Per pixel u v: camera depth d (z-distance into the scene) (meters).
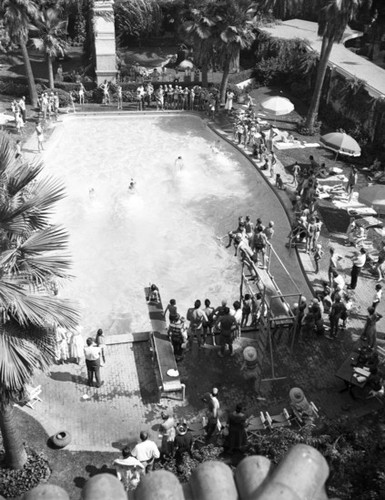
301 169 34.81
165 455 15.73
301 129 40.19
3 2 38.72
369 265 26.03
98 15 43.50
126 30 54.69
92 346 18.28
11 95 44.53
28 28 40.44
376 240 27.77
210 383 19.41
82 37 55.62
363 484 12.88
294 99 46.09
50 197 13.14
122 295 24.11
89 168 34.75
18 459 15.17
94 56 45.88
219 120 41.62
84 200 30.91
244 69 50.22
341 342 21.33
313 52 44.97
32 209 12.80
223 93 43.34
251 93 46.97
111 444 16.88
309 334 21.34
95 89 44.97
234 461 15.73
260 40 49.19
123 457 14.67
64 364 19.88
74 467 15.91
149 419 17.88
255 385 19.14
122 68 47.72
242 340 21.28
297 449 3.48
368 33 49.88
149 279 25.16
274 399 18.81
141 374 19.66
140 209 30.31
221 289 24.66
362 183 33.53
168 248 27.28
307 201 29.52
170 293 24.36
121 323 22.58
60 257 12.50
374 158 35.94
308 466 3.38
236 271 25.81
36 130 35.75
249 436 16.52
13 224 12.28
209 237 28.31
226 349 20.62
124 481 14.73
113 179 33.47
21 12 39.12
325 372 19.98
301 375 19.81
